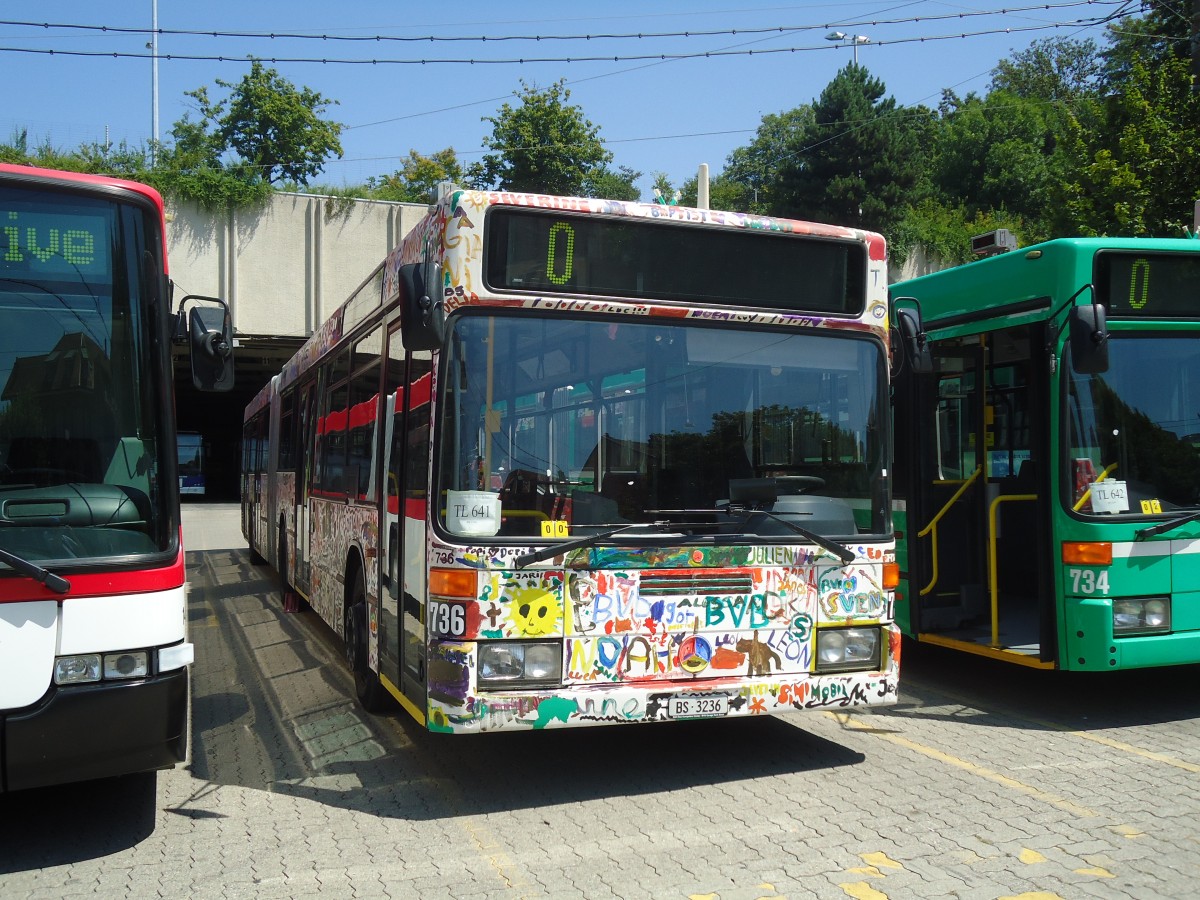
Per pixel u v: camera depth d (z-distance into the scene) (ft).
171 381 15.98
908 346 20.27
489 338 16.85
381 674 21.01
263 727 22.63
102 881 14.14
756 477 18.06
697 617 17.30
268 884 13.97
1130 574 21.49
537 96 152.35
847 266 19.15
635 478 17.37
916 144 159.02
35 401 15.02
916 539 26.16
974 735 21.22
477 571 16.26
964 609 26.71
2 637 13.96
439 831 15.93
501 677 16.29
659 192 22.62
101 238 15.75
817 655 18.07
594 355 17.40
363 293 24.77
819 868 14.15
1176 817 15.94
